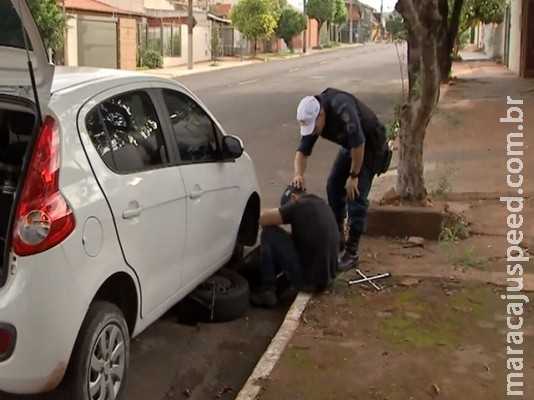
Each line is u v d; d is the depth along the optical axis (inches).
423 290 225.8
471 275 238.5
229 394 176.6
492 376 171.5
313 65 1547.7
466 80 1005.2
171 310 219.0
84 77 165.5
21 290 130.4
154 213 166.2
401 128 289.7
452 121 605.6
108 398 150.9
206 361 192.9
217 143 212.8
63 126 142.5
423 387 166.2
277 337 191.9
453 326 200.4
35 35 131.0
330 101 229.5
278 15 1961.1
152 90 183.8
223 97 839.7
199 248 194.1
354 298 219.8
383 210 276.7
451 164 435.8
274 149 506.0
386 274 237.8
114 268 148.9
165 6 1727.4
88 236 140.2
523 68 1057.5
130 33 1311.5
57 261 132.8
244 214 238.7
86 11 1205.7
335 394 163.2
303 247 219.1
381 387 166.2
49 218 132.5
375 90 933.8
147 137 174.6
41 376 133.0
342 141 230.8
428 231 274.7
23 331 130.6
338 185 253.4
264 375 171.3
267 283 226.1
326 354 182.5
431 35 261.7
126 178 157.6
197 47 1669.5
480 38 2133.4
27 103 143.2
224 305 213.2
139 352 196.1
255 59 1823.3
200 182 193.0
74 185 140.1
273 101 797.2
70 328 135.5
